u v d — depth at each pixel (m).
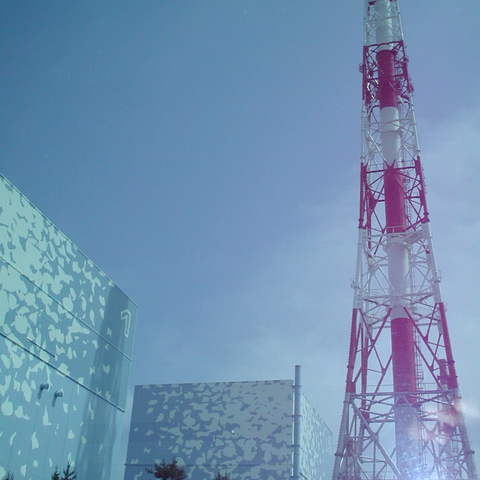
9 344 49.09
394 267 47.91
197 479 78.75
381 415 43.69
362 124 54.19
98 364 62.84
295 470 77.00
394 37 57.53
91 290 62.78
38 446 51.72
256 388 82.81
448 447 44.28
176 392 85.19
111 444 64.19
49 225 55.81
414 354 45.91
